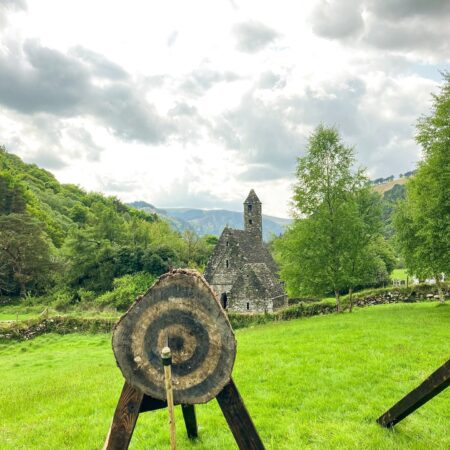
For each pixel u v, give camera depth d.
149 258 60.59
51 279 62.97
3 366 23.69
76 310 48.72
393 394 10.13
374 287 50.97
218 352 5.29
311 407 9.56
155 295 5.44
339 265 30.56
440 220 24.89
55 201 127.69
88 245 62.84
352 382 11.20
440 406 9.22
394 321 22.20
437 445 7.39
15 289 61.47
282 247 32.91
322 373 12.22
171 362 5.23
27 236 60.69
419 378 11.33
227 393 5.45
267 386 11.31
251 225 55.97
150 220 146.25
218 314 5.29
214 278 49.75
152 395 5.37
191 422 8.10
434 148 26.02
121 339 5.42
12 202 78.19
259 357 15.12
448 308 27.34
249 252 50.38
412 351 14.29
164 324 5.43
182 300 5.40
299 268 31.27
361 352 14.57
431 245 25.41
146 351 5.41
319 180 31.17
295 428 8.35
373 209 31.77
